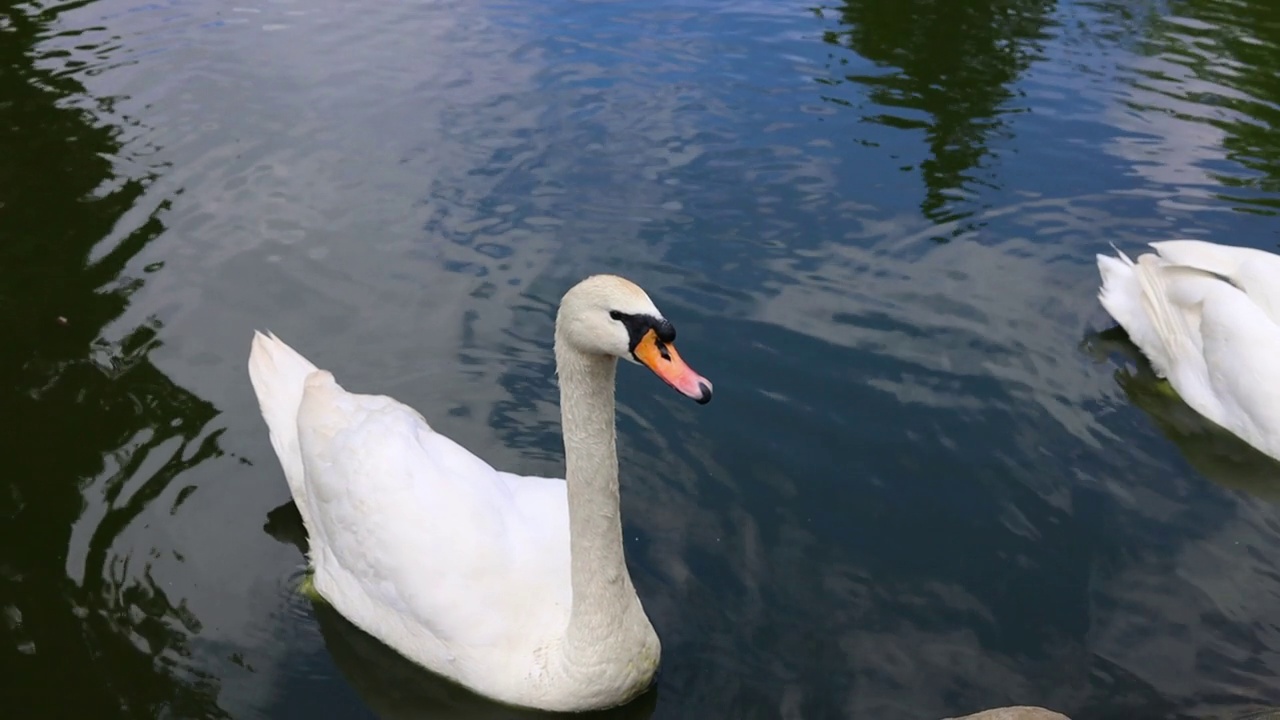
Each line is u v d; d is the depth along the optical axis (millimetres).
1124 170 2594
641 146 2650
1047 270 2242
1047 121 2812
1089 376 2010
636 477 1778
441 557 1485
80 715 1429
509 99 2865
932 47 3238
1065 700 1463
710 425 1868
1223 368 1954
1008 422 1882
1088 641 1535
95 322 2045
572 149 2631
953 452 1821
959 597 1597
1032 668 1501
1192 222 2395
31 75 2965
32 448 1786
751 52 3172
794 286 2172
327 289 2160
